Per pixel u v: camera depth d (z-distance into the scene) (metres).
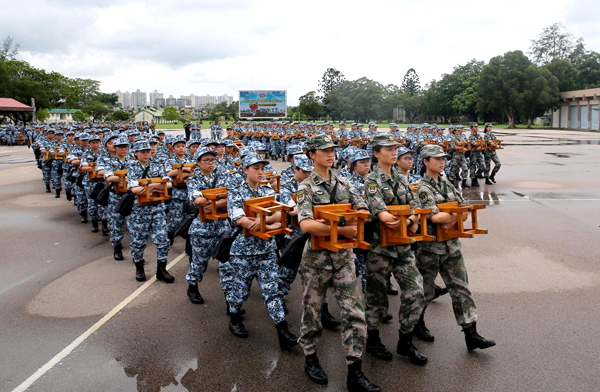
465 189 13.59
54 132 14.30
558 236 8.30
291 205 4.59
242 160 4.55
